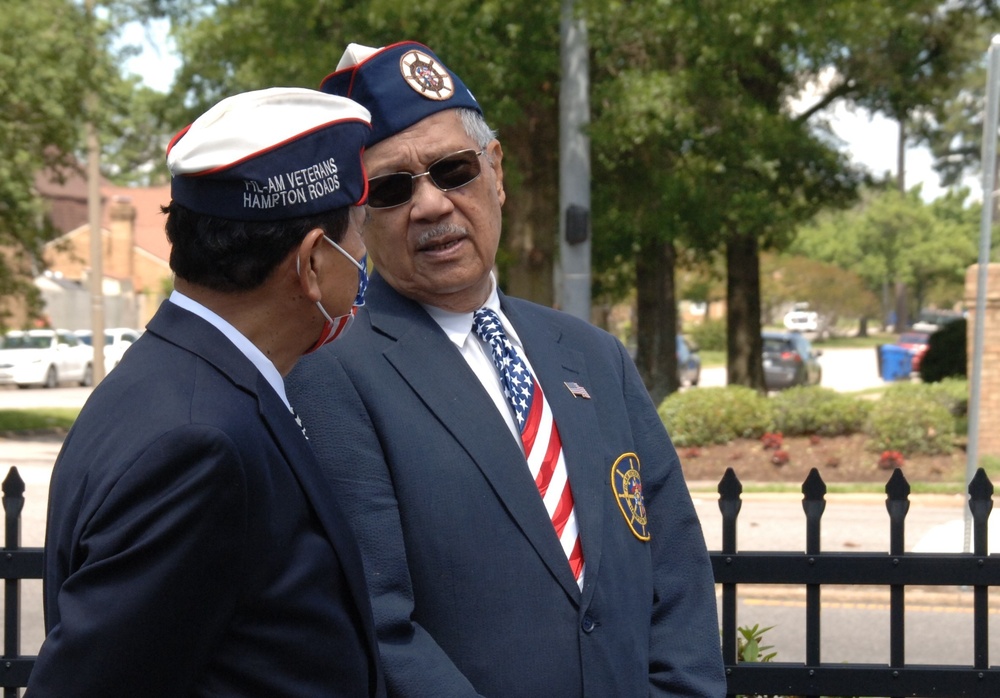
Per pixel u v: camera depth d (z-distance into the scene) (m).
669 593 2.58
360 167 1.83
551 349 2.63
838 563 3.16
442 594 2.26
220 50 14.12
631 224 16.94
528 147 14.42
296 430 1.76
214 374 1.68
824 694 3.17
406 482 2.29
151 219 59.25
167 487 1.55
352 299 1.84
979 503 3.17
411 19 11.70
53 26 18.42
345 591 1.74
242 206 1.70
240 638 1.62
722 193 15.77
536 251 14.66
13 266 21.53
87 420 1.68
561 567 2.32
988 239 7.68
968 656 6.64
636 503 2.52
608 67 14.13
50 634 1.56
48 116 18.84
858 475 13.12
